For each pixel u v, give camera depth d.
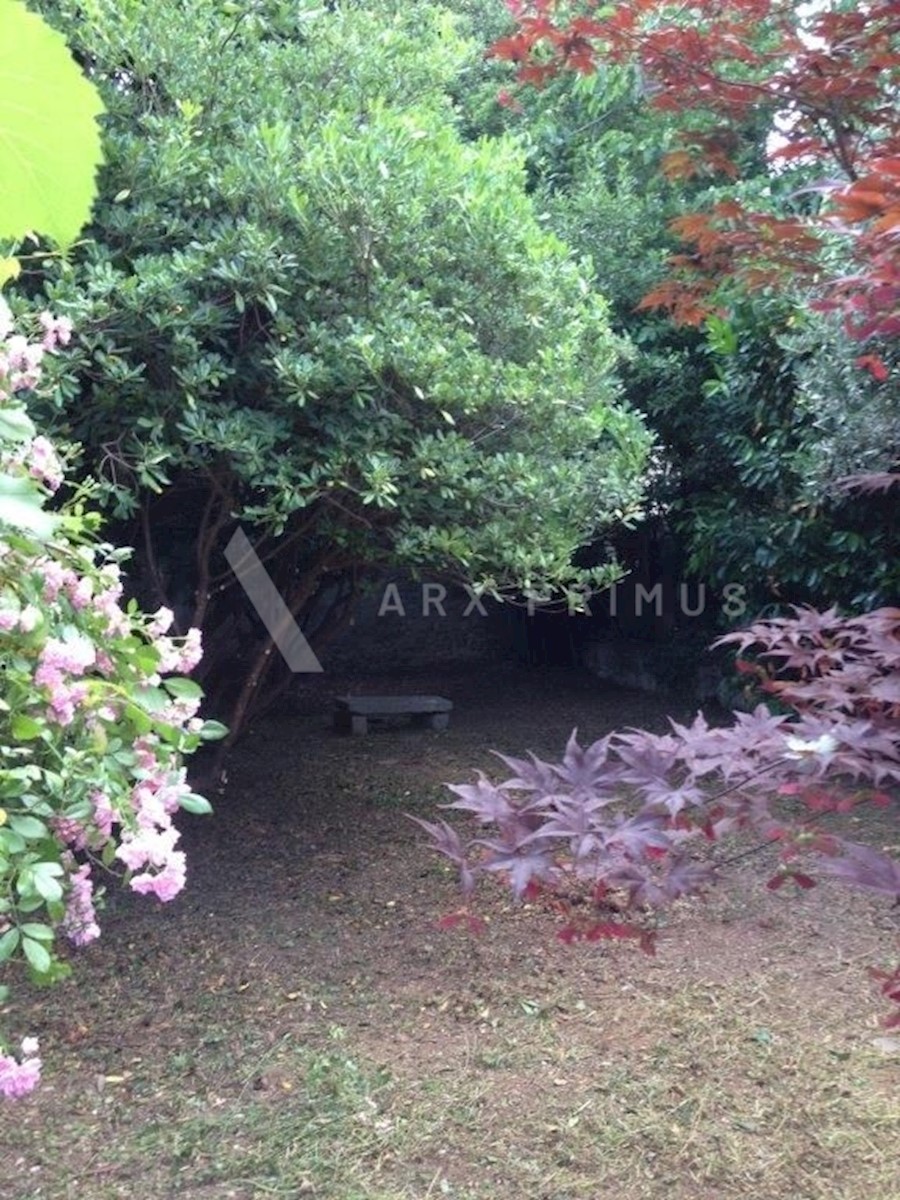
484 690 8.59
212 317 3.91
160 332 3.88
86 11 3.97
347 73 4.67
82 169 0.54
